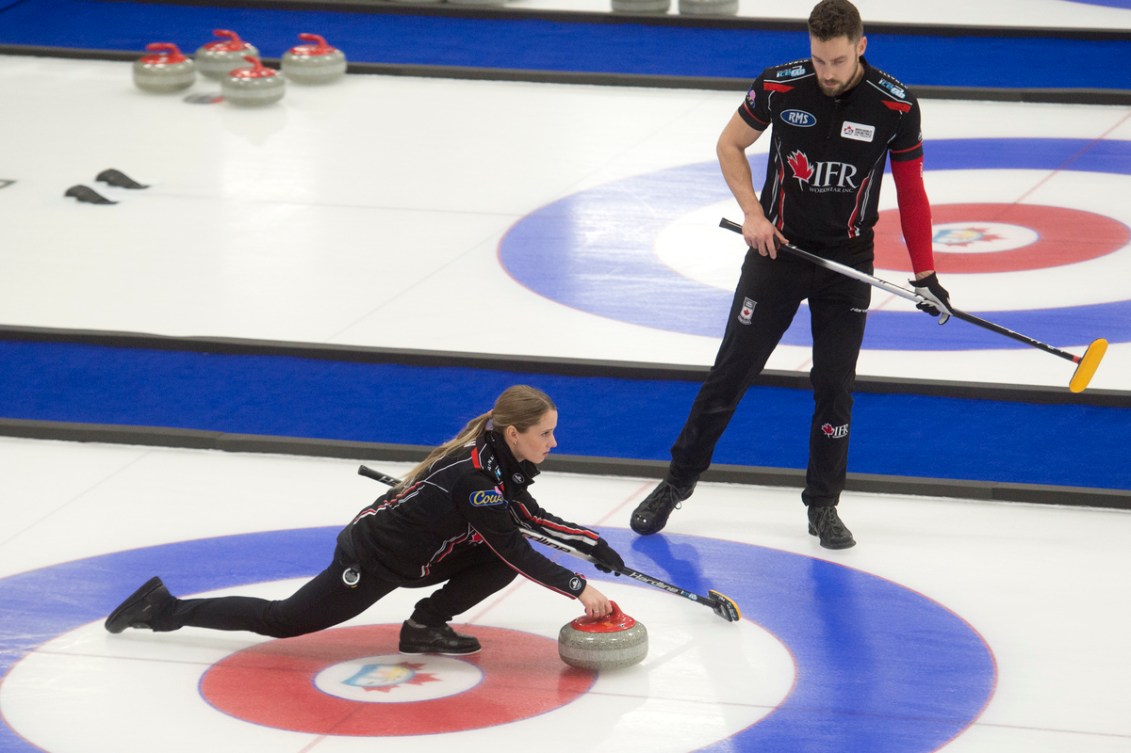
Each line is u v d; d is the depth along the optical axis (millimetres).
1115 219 37750
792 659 19312
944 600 20953
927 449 25875
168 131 46531
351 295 33188
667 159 43312
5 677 18891
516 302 32656
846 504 24266
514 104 49531
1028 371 28531
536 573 18422
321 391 28562
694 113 48250
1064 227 37219
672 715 17859
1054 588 21281
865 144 20922
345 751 17031
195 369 29594
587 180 41469
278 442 26234
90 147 44812
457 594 19203
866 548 22625
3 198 40219
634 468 25344
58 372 29500
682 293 33188
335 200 39938
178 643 19828
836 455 22484
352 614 18766
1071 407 27266
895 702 18250
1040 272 34156
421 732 17438
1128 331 30578
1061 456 25500
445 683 18672
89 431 26812
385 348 29875
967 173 41938
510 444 18328
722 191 40406
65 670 19062
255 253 36031
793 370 28703
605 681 18719
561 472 25625
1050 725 17719
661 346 30094
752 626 20266
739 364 22328
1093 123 46781
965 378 28234
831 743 17266
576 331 30938
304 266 35094
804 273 21812
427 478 18203
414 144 45062
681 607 20859
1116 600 20906
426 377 29141
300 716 17828
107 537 23047
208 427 27062
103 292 33438
